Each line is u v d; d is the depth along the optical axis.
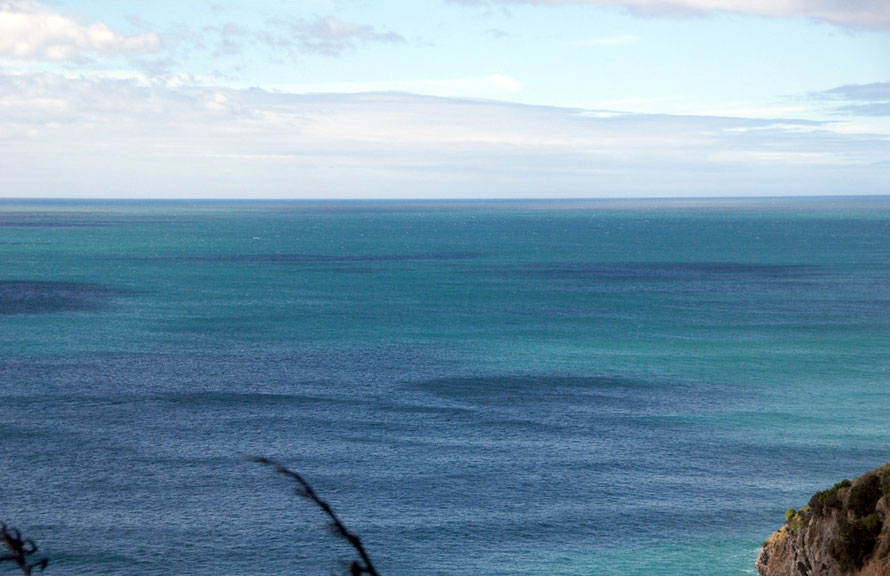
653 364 91.88
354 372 86.56
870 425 66.12
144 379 81.75
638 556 40.38
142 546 41.00
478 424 65.75
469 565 39.16
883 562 29.23
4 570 37.06
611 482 51.59
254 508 46.47
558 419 67.62
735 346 103.75
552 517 45.34
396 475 52.53
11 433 61.59
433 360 93.88
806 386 80.81
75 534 42.38
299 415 68.19
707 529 43.91
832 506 33.19
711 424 66.19
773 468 54.84
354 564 5.12
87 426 64.00
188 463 54.69
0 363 89.06
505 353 98.62
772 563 36.25
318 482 50.94
